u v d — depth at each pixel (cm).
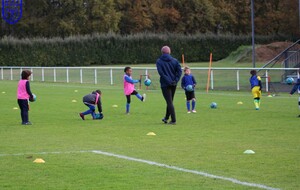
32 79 6272
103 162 1447
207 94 3891
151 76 5716
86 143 1775
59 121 2422
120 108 2992
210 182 1206
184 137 1881
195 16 11062
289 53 5572
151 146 1695
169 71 2225
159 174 1292
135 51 9931
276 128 2088
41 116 2638
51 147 1700
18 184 1209
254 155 1516
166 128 2133
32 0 9806
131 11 10681
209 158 1481
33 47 9019
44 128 2180
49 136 1948
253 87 2803
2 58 8794
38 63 9038
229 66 7969
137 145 1720
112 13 10150
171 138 1861
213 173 1297
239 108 2902
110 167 1380
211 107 2939
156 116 2580
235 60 9181
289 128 2080
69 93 4212
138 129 2112
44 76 6469
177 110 2838
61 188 1170
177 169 1345
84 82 5647
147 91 4309
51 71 6950
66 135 1969
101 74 6481
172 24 11119
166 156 1520
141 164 1414
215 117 2497
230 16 11375
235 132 1992
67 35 9838
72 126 2234
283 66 5466
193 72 6097
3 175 1302
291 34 10725
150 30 11006
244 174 1283
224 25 11444
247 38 10675
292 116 2488
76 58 9381
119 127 2181
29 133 2034
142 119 2461
